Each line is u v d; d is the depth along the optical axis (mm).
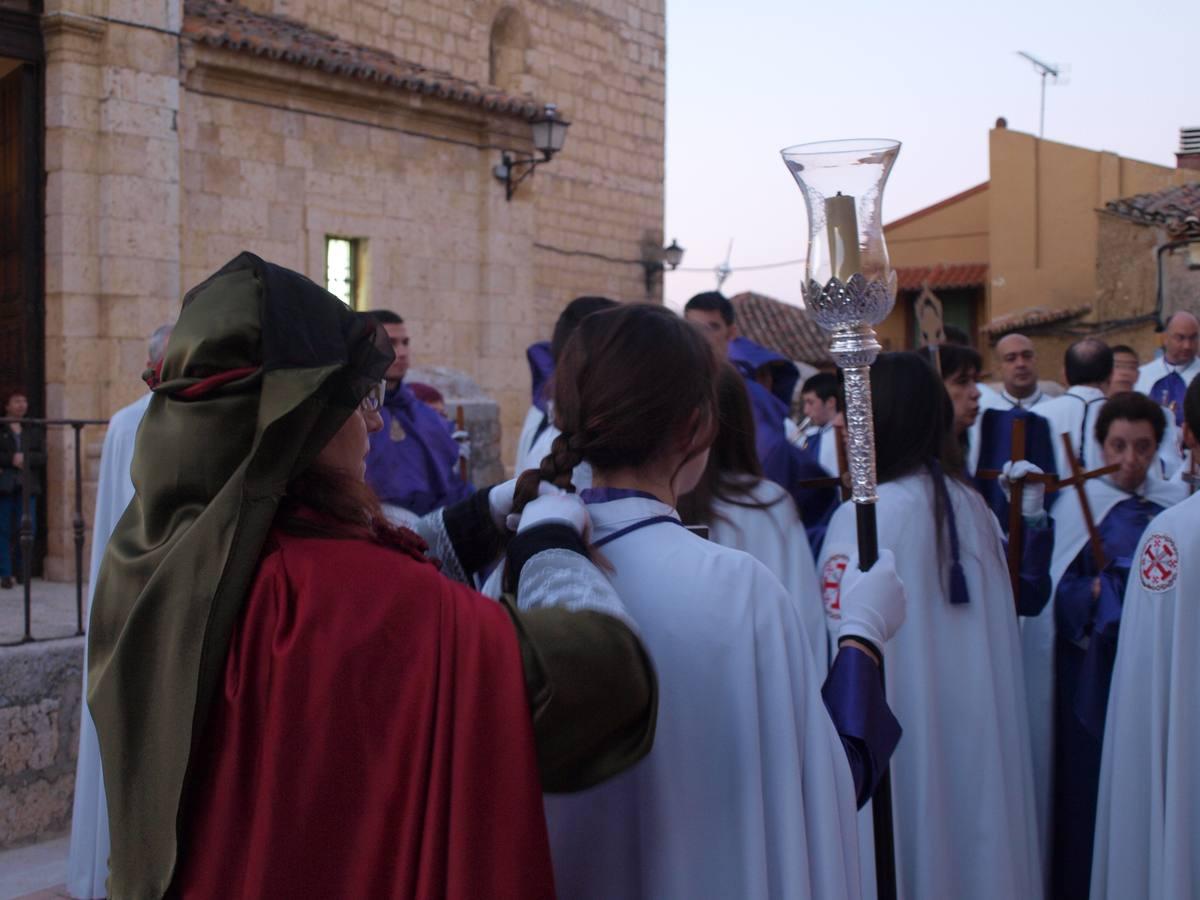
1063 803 3891
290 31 11789
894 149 2213
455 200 13023
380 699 1316
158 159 9266
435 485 5512
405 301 12500
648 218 18844
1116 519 4086
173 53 9391
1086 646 3812
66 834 4902
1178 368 7465
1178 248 18969
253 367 1416
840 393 4176
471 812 1306
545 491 1752
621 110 18250
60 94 8727
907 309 29750
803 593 2846
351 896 1286
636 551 1725
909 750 3027
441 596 1373
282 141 11234
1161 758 3078
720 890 1640
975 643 3143
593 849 1705
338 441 1507
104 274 8977
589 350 1780
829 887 1675
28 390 8773
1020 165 27031
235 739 1315
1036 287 26906
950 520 3145
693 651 1664
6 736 4703
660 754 1649
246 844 1304
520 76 16531
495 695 1332
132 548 1451
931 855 2980
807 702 1719
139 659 1360
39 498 8547
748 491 2842
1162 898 3033
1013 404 6887
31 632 5277
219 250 10719
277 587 1350
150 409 1460
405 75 11922
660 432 1753
